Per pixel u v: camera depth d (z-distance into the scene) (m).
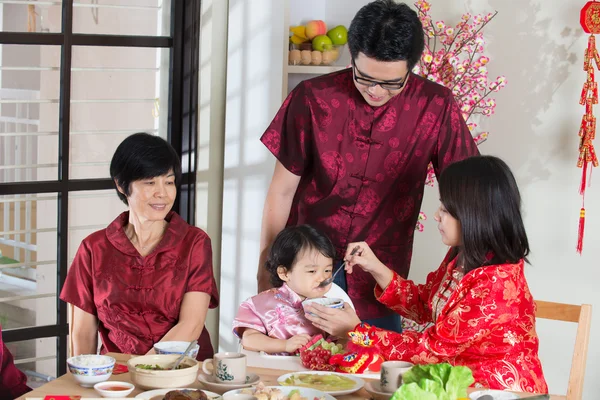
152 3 3.30
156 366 1.90
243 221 3.37
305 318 2.33
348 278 2.50
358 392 1.83
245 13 3.32
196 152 3.38
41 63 3.09
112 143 3.31
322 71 3.45
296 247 2.33
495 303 2.02
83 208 3.26
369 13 2.20
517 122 3.43
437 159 2.52
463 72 3.21
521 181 3.44
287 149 2.51
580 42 3.30
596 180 3.30
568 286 3.38
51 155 3.16
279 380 1.89
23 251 3.12
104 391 1.76
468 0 3.47
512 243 2.08
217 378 1.86
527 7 3.38
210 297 2.46
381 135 2.44
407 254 2.57
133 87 3.32
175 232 2.41
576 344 2.24
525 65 3.40
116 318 2.36
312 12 3.63
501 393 1.79
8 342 3.10
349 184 2.46
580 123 3.32
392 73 2.22
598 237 3.31
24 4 3.02
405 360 2.04
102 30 3.20
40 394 1.79
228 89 3.38
